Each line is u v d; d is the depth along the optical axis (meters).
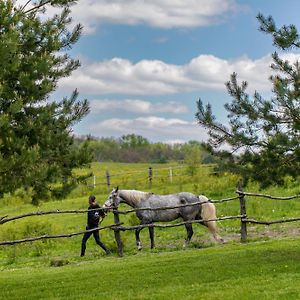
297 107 11.93
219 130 12.78
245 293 9.94
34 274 14.64
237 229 20.20
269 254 14.10
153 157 125.75
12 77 10.93
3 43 9.92
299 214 21.88
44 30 11.90
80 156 11.54
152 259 15.35
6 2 10.52
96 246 19.97
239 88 12.52
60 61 12.43
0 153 9.86
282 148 11.99
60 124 11.55
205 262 13.68
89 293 11.46
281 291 9.88
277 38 12.35
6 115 9.82
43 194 10.98
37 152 10.10
